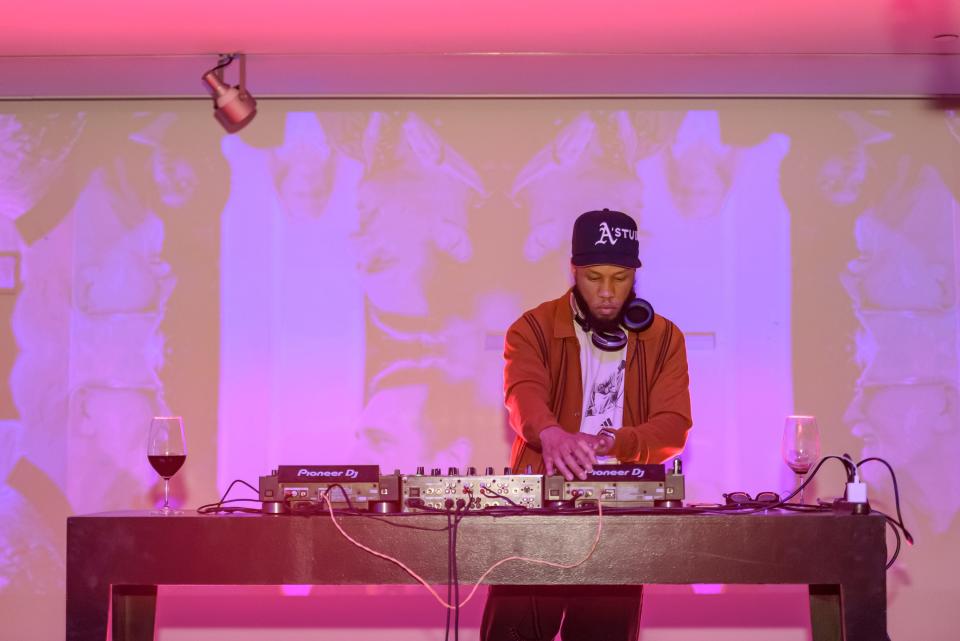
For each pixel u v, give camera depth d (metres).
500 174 4.22
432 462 4.12
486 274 4.19
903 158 4.23
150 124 4.25
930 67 3.81
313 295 4.20
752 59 3.72
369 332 4.18
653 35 3.48
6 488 4.15
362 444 4.14
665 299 4.18
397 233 4.20
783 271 4.20
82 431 4.16
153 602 2.67
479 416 4.14
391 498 2.39
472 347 4.16
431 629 4.08
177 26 3.39
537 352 2.96
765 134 4.23
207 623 4.10
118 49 3.61
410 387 4.16
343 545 2.29
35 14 3.28
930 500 4.12
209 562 2.29
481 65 3.79
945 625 4.08
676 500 2.43
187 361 4.18
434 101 4.24
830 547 2.26
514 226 4.20
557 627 2.80
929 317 4.19
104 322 4.20
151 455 2.54
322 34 3.46
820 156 4.23
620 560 2.28
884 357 4.17
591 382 2.97
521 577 2.28
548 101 4.23
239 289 4.20
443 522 2.29
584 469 2.44
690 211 4.21
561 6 3.22
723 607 4.08
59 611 4.11
